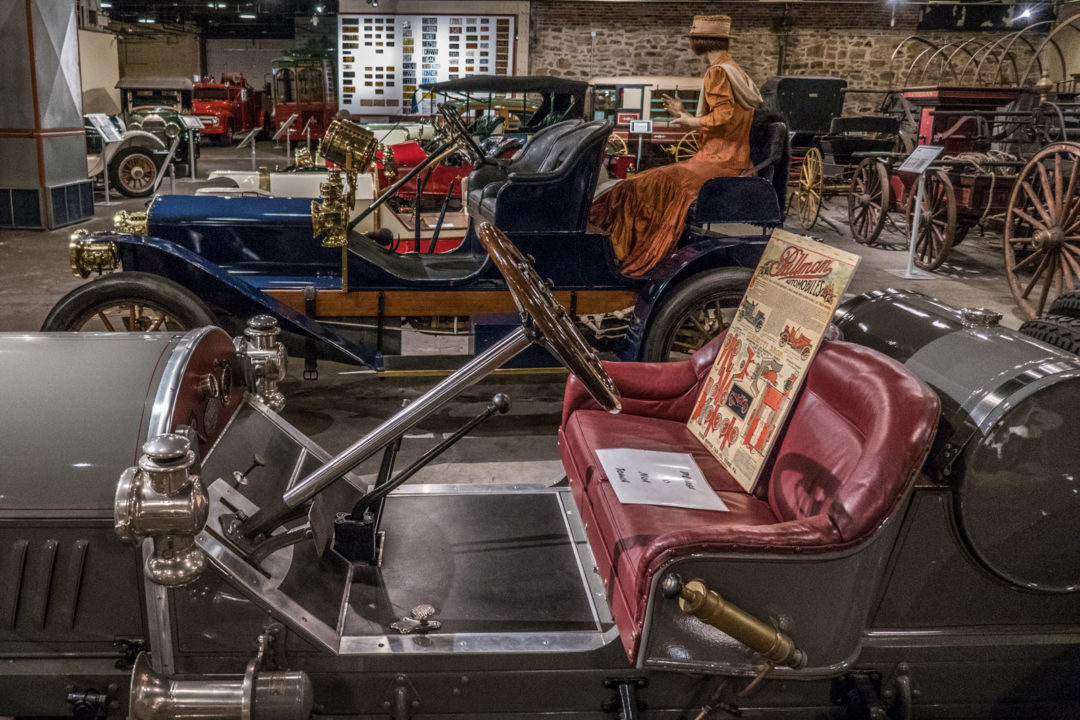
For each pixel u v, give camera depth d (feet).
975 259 27.96
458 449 11.50
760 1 50.55
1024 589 5.61
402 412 5.41
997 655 5.79
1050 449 5.26
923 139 32.22
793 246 6.93
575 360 4.74
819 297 6.29
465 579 6.19
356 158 12.07
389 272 11.82
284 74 67.36
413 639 5.41
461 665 5.37
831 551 4.83
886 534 5.02
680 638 4.94
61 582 5.08
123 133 37.63
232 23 93.45
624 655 5.45
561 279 12.08
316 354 11.53
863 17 51.29
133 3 76.64
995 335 6.02
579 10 50.24
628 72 51.52
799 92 41.01
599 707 5.56
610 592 5.63
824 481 5.62
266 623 5.14
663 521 5.76
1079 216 18.39
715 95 12.66
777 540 4.79
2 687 5.22
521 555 6.57
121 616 5.18
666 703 5.58
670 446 7.25
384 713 5.41
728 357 7.43
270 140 80.84
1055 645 5.80
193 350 5.71
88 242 10.68
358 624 5.56
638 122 34.50
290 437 7.00
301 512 5.65
